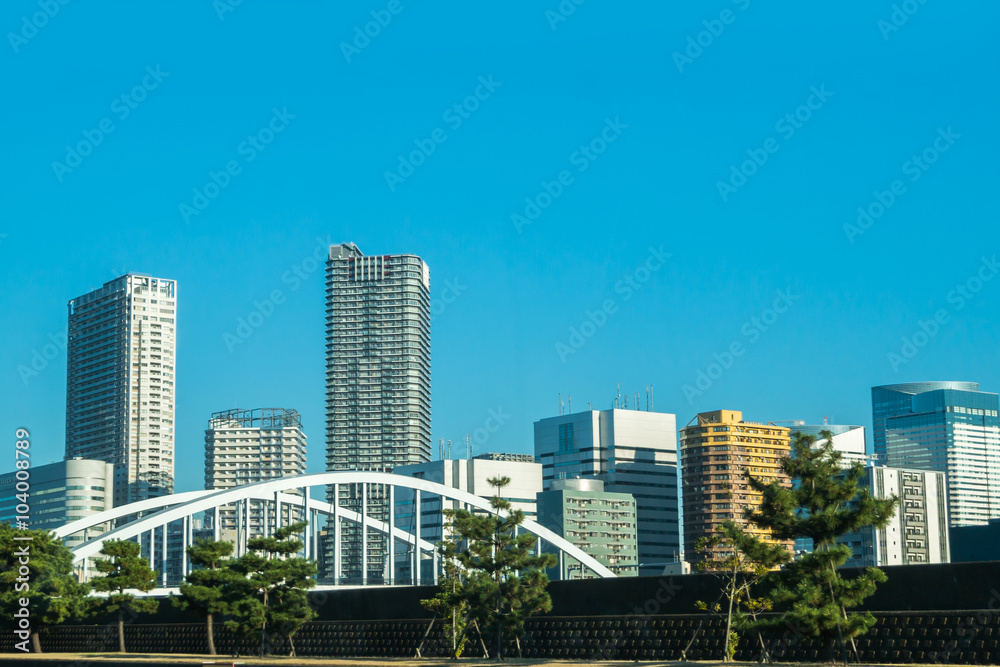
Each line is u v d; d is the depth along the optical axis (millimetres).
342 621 94500
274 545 91688
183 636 104812
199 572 91812
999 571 59969
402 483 157125
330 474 151000
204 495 146750
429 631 87250
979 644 58812
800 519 55656
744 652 67938
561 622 79375
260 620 88062
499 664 71688
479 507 165875
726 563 68250
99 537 135000
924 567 62875
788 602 62125
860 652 63344
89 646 111562
